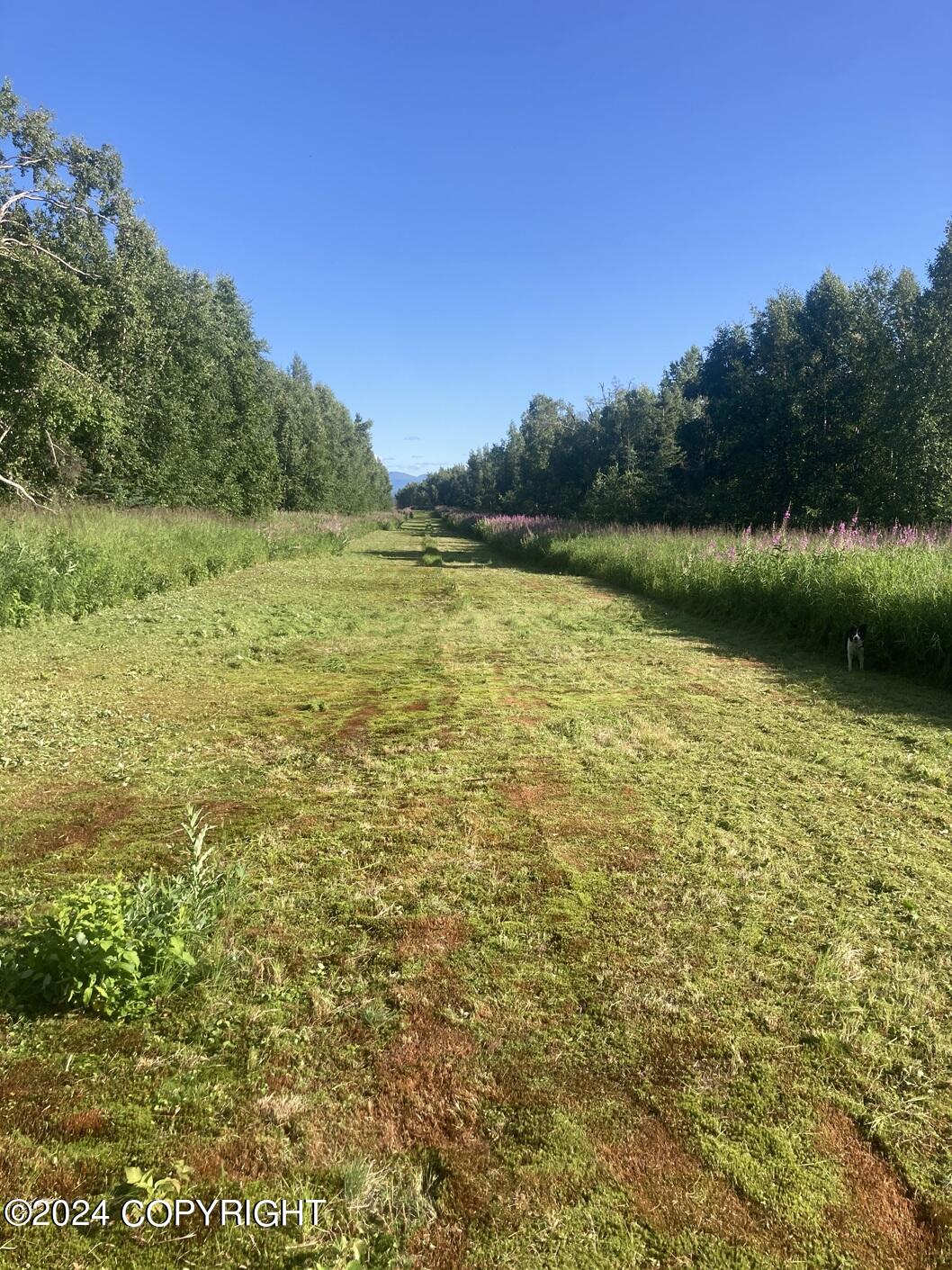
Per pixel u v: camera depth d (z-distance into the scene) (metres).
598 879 3.15
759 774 4.43
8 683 6.30
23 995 2.35
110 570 10.61
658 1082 2.07
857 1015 2.33
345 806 3.92
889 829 3.68
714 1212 1.68
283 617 10.55
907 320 18.47
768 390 21.75
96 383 16.89
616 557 17.06
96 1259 1.55
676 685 6.82
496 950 2.66
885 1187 1.75
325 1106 1.97
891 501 17.86
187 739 5.03
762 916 2.89
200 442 24.70
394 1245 1.58
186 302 24.44
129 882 2.98
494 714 5.72
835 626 8.37
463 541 38.56
